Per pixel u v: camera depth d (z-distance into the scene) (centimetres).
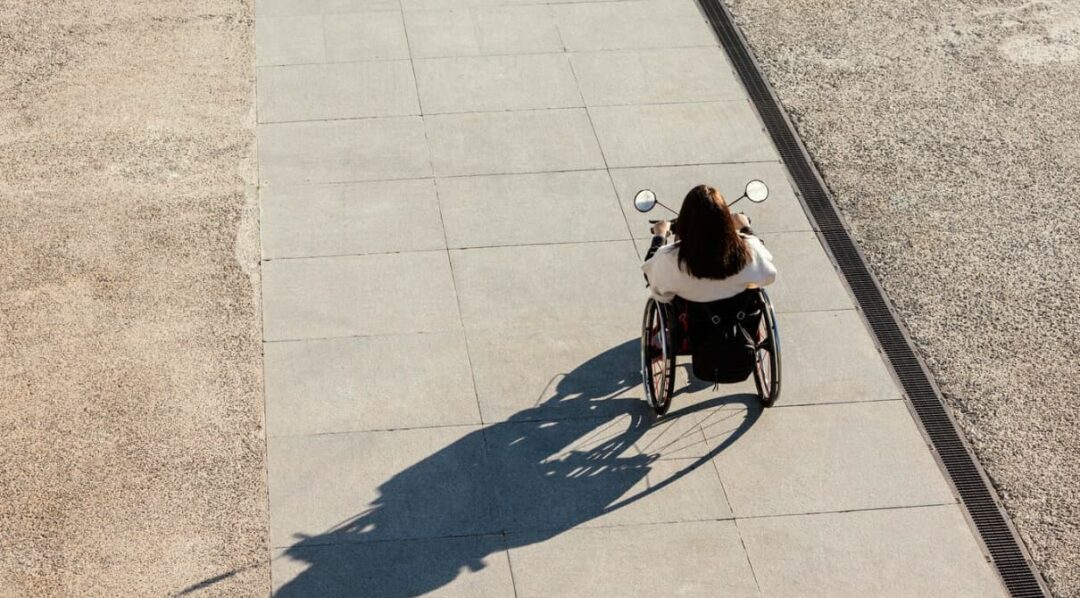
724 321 620
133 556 593
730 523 620
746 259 602
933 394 702
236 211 824
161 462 642
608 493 633
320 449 653
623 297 761
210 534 605
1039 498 641
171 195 836
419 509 621
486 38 1026
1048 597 591
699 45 1024
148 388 686
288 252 790
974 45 1029
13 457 641
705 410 686
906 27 1052
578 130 915
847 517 626
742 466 652
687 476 645
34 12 1040
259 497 625
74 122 905
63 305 742
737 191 858
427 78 969
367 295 756
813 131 920
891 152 900
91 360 704
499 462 648
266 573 586
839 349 729
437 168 870
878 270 791
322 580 583
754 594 584
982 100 959
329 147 888
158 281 763
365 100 941
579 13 1066
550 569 592
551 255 792
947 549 612
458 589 580
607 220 825
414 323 736
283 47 1005
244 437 659
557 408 682
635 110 941
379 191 845
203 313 740
